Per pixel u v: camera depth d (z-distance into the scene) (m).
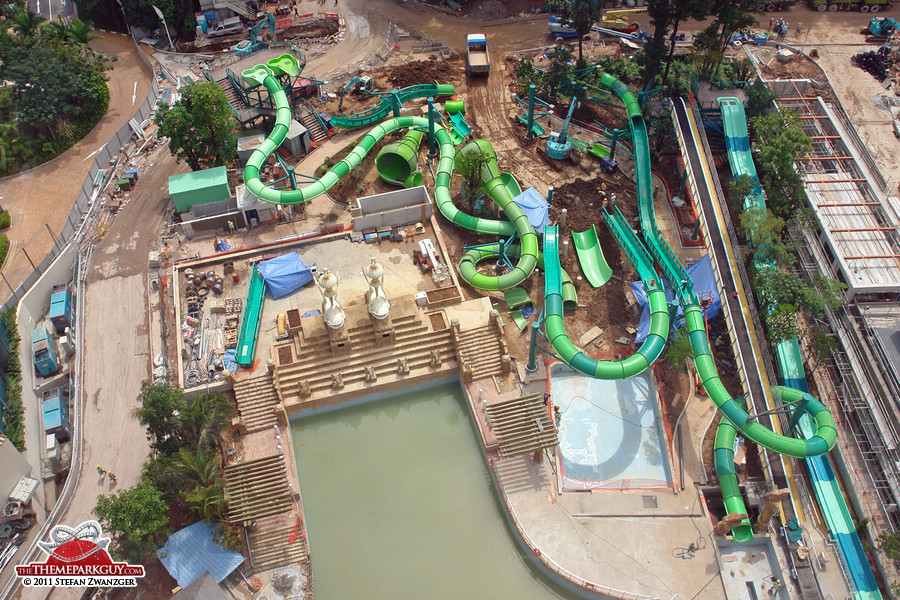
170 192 86.38
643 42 114.56
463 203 90.81
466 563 62.41
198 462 60.84
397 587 60.91
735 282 74.75
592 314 79.38
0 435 64.38
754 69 103.69
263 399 70.81
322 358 73.12
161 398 62.00
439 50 117.38
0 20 114.25
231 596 59.56
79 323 79.56
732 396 72.38
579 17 99.44
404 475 68.19
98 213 92.06
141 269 85.12
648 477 66.88
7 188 97.94
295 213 89.50
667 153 96.69
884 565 61.06
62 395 75.88
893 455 66.75
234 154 92.19
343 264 83.50
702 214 81.12
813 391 73.62
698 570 60.47
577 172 95.06
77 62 106.31
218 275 82.50
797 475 66.19
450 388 74.81
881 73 109.56
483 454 69.25
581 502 64.81
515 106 105.81
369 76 110.75
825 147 94.19
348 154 95.50
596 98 102.50
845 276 79.25
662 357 74.44
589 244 85.88
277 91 94.75
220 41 119.56
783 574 60.38
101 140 104.75
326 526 64.56
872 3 121.62
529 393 72.19
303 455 69.88
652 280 73.25
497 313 76.12
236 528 62.75
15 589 60.47
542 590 61.22
